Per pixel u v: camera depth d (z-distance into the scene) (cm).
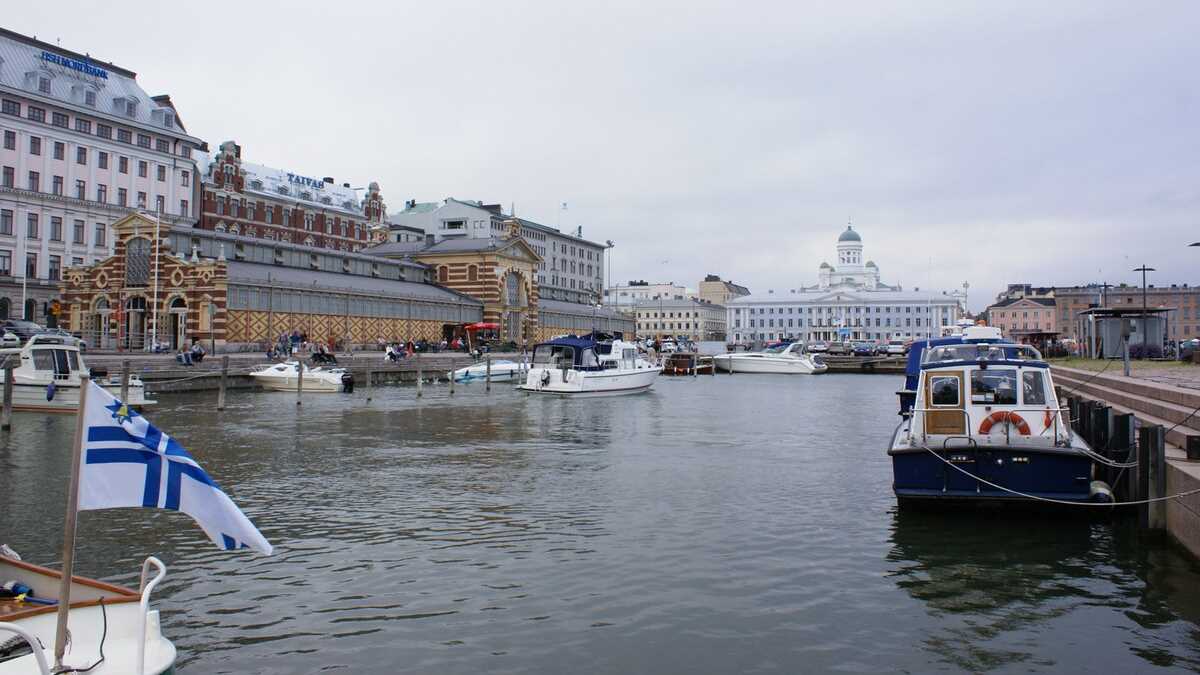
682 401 5669
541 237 16062
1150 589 1459
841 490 2334
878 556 1669
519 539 1794
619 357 6619
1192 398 2166
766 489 2350
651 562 1625
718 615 1341
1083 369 4259
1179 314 15100
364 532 1850
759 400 5822
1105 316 5478
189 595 1429
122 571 1564
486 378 6725
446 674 1126
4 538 1783
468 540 1783
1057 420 2006
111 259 7356
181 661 1162
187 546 1722
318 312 7781
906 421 2700
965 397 2052
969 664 1166
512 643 1226
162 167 10206
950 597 1428
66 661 884
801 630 1282
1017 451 1883
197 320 6906
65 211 9081
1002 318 17588
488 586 1478
